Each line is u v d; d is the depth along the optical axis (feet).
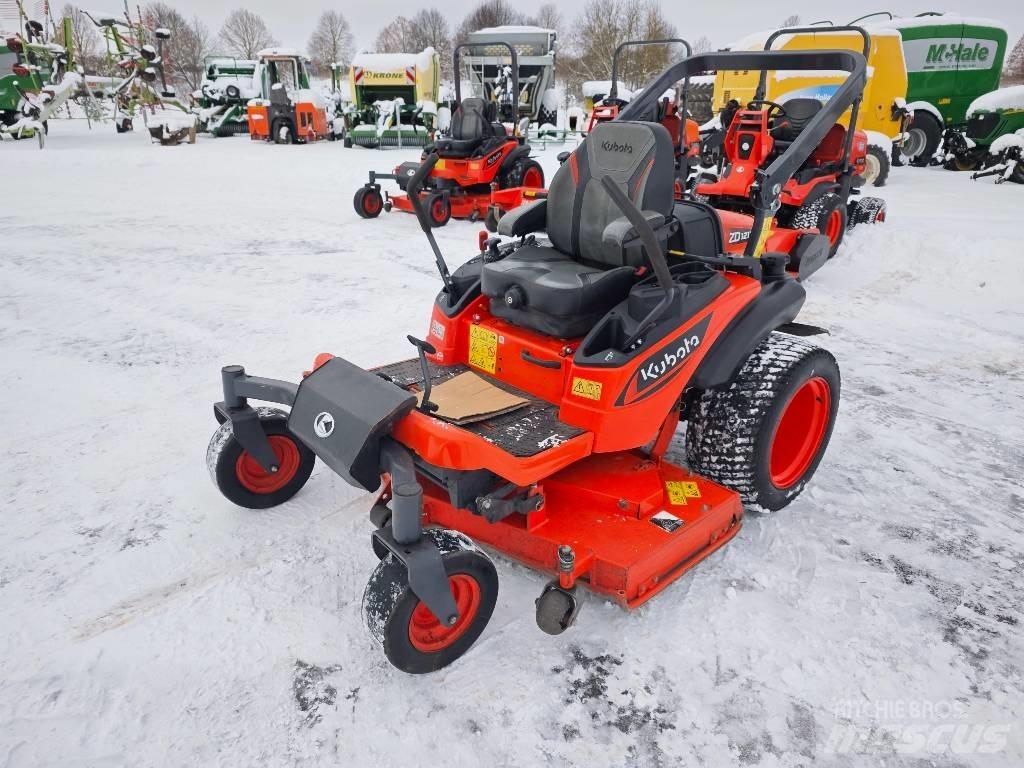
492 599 8.24
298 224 32.30
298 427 9.18
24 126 65.21
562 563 7.98
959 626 8.73
